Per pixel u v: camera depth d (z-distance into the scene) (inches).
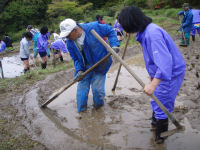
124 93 180.2
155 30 91.8
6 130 130.6
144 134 125.8
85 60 147.3
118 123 138.6
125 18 92.0
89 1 999.0
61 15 869.2
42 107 160.7
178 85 104.0
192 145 113.3
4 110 155.3
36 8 910.4
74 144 118.8
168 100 104.3
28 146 116.6
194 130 124.6
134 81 205.2
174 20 636.7
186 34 323.0
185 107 147.7
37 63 360.2
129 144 117.8
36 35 307.6
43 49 281.7
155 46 90.4
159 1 840.9
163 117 108.2
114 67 253.1
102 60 137.3
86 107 158.1
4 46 431.2
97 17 323.3
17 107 159.9
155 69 100.1
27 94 179.8
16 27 929.5
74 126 137.6
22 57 279.0
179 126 102.4
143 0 874.1
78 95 153.1
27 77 217.2
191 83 185.8
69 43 139.6
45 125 137.6
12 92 185.2
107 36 144.6
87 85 153.4
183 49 306.3
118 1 965.8
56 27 822.5
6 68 350.9
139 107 156.0
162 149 112.1
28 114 150.9
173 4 837.2
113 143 119.3
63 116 149.8
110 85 197.6
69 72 235.0
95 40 136.5
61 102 171.5
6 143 118.2
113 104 162.2
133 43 374.9
